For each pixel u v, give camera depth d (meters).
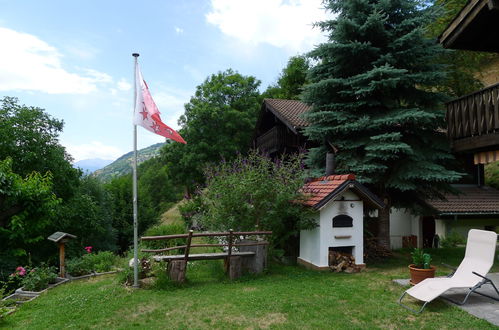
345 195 8.54
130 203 21.45
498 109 6.78
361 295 6.26
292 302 5.89
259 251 7.88
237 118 26.39
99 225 17.05
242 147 26.62
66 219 15.16
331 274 7.93
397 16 10.12
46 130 16.08
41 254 13.23
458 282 5.58
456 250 11.65
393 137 9.01
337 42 10.12
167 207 45.19
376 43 10.13
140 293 6.54
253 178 8.72
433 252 11.28
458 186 14.85
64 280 8.44
